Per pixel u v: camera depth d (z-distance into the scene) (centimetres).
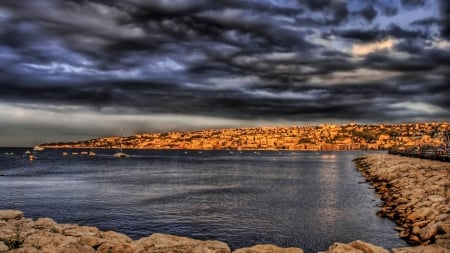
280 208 3759
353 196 4409
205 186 6097
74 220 3347
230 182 6738
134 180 7331
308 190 5231
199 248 1529
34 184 6581
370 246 1512
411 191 3419
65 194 5144
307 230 2808
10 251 1424
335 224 2956
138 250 1570
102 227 3066
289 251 1546
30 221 2086
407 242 2288
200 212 3616
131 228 3020
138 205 4097
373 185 5300
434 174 4341
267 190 5384
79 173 9331
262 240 2591
